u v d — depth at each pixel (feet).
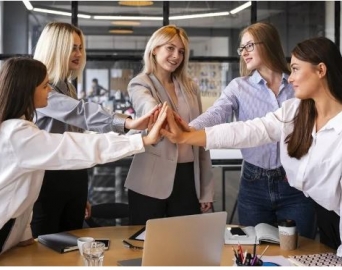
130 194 8.00
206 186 8.34
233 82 8.16
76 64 8.34
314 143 5.88
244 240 6.37
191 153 8.05
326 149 5.72
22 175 5.79
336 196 5.86
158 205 7.87
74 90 8.67
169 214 8.08
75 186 8.22
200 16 14.19
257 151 7.61
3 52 13.58
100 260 5.09
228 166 14.57
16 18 13.53
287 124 6.33
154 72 8.16
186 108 8.19
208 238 4.77
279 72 7.70
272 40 7.58
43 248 6.13
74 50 8.18
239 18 14.33
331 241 6.53
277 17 14.46
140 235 6.64
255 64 7.68
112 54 14.02
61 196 8.04
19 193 5.82
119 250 6.05
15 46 13.60
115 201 14.15
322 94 5.78
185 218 4.58
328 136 5.73
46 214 7.95
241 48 7.85
